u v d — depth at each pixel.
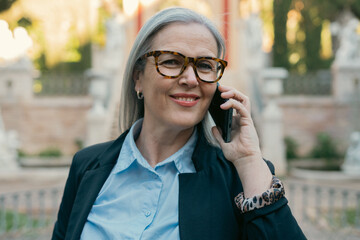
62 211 1.67
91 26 21.64
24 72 14.33
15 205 5.62
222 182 1.35
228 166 1.41
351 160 11.52
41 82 15.60
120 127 1.67
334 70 14.65
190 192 1.34
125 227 1.36
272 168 1.43
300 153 14.27
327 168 12.51
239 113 1.40
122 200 1.42
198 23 1.38
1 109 14.27
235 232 1.30
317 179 10.76
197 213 1.30
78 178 1.61
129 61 1.47
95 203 1.48
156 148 1.51
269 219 1.22
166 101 1.38
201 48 1.35
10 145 11.27
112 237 1.36
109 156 1.56
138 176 1.47
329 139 14.05
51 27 23.02
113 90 13.12
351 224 6.21
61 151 14.31
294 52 22.94
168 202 1.37
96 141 11.12
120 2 20.05
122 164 1.49
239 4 17.09
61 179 10.38
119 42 14.34
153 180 1.43
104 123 11.17
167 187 1.41
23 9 19.97
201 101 1.39
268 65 23.12
